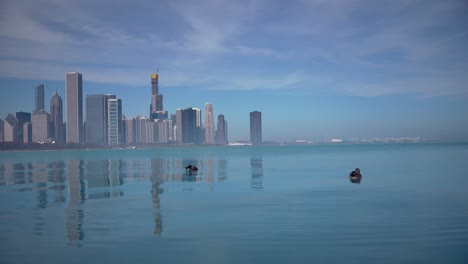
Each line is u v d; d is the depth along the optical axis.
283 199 30.48
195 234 19.62
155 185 42.12
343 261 15.48
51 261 15.76
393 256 15.97
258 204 28.20
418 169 57.06
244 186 39.81
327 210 25.48
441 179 42.53
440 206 26.41
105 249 17.23
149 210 26.20
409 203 27.72
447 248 16.89
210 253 16.61
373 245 17.44
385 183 40.09
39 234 19.78
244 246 17.52
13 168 81.19
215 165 78.56
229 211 25.55
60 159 139.50
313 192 34.38
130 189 38.59
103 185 42.91
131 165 87.38
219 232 19.98
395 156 104.69
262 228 20.73
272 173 56.00
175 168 73.56
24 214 25.00
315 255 16.20
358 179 44.78
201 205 28.03
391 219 22.52
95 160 123.75
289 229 20.44
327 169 62.44
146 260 15.78
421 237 18.59
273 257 16.05
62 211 26.06
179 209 26.44
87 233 19.94
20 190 38.62
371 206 26.75
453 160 79.50
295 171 59.16
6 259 16.03
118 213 25.19
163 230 20.50
